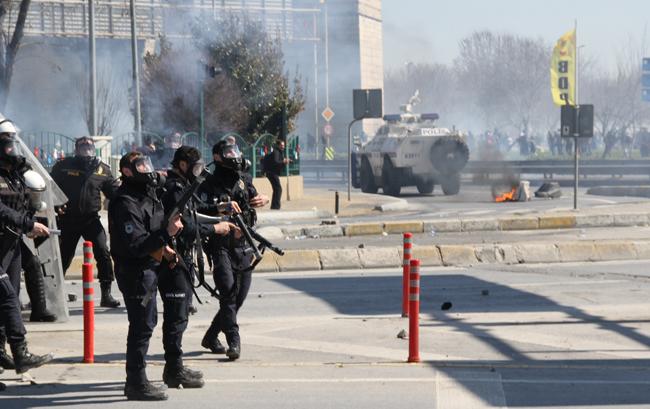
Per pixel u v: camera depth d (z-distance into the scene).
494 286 21.81
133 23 49.16
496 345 15.36
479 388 12.54
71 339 15.98
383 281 23.03
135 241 11.68
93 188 18.95
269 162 40.84
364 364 14.06
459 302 19.64
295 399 12.08
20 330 12.85
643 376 13.24
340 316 18.23
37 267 17.28
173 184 12.52
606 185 66.75
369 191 57.44
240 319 18.00
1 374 13.48
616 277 23.28
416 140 54.47
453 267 25.80
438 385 12.74
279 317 18.19
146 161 11.73
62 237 19.00
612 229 34.66
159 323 17.55
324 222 34.94
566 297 20.09
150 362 14.32
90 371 13.68
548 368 13.70
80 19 76.81
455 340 15.76
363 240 31.72
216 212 13.75
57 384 12.91
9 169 13.21
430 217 39.06
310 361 14.36
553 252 26.95
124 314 18.69
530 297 20.16
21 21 59.12
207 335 14.85
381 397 12.13
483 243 28.06
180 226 11.72
